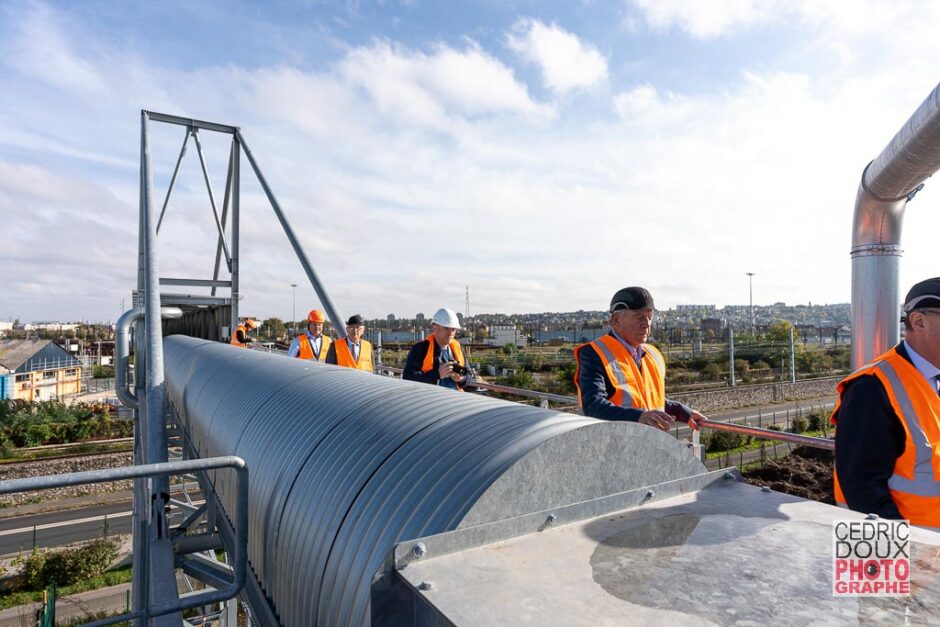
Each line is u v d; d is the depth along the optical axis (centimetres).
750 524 161
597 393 300
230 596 236
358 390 305
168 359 809
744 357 5981
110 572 2522
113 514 3111
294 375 383
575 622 111
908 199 451
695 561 137
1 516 3094
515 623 111
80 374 8219
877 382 204
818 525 159
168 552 368
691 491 191
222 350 627
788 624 108
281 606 246
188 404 523
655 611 114
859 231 481
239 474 235
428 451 198
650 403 329
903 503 202
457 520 150
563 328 11662
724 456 2662
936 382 205
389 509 181
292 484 249
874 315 473
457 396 266
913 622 107
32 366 6750
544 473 166
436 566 137
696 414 369
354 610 173
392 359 2973
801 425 3250
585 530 158
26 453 3778
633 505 176
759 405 4494
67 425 4125
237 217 1252
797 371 5847
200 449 443
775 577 128
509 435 183
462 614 115
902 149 391
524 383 4012
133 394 798
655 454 193
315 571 207
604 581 128
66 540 2759
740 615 112
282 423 303
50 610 1758
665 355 6012
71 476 196
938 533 147
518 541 151
